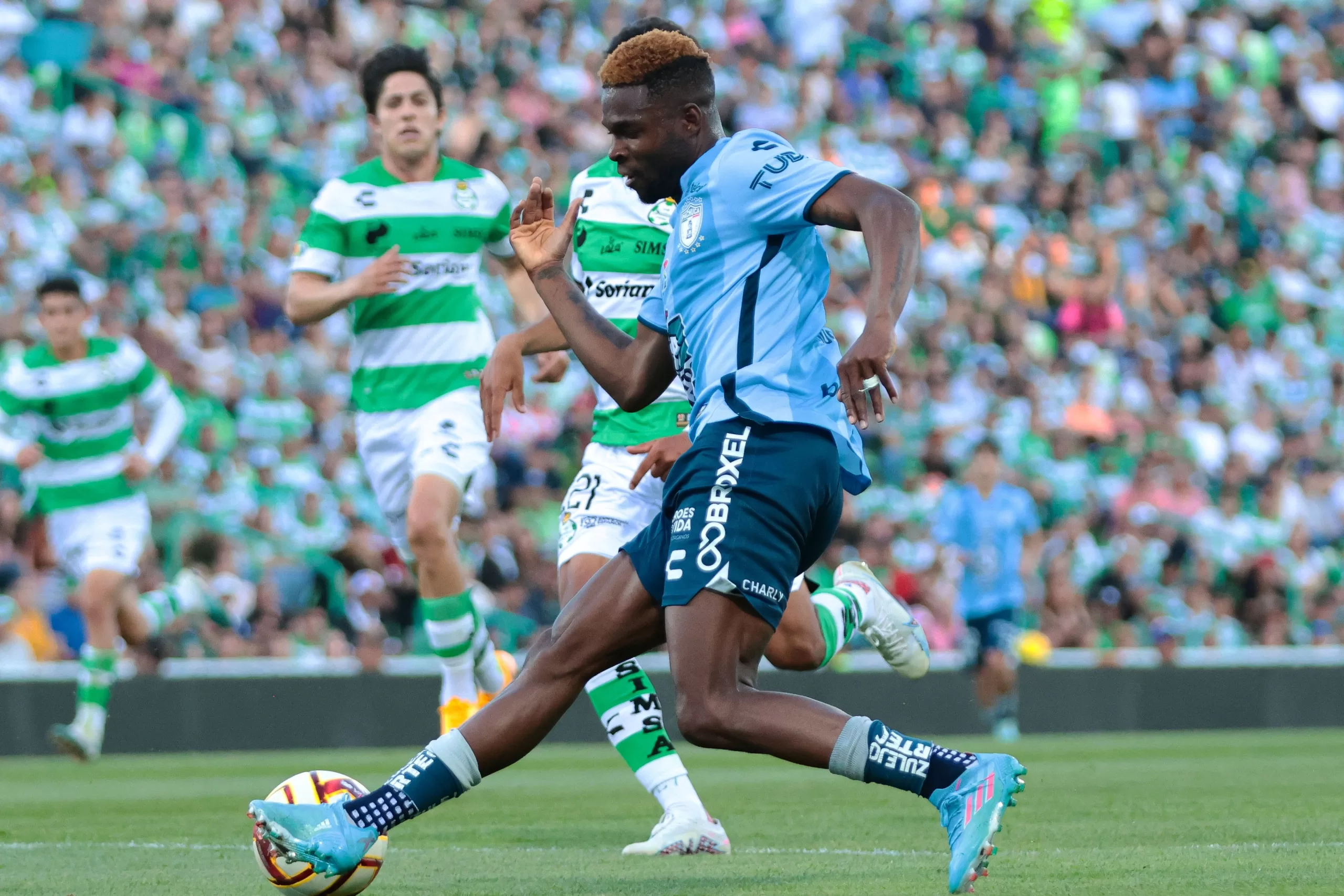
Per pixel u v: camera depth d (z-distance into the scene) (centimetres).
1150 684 5175
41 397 3138
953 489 4506
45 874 1571
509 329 5612
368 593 4594
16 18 5641
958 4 7681
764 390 1213
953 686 4866
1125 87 7638
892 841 1864
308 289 2414
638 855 1712
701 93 1267
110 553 3184
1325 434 6750
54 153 5394
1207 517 5916
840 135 6788
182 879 1512
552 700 1261
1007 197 7025
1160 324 6856
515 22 6575
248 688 4153
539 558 4878
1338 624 5872
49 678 4003
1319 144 8062
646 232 2008
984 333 6169
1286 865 1523
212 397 4922
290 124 5925
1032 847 1744
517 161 6128
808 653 1853
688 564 1188
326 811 1205
